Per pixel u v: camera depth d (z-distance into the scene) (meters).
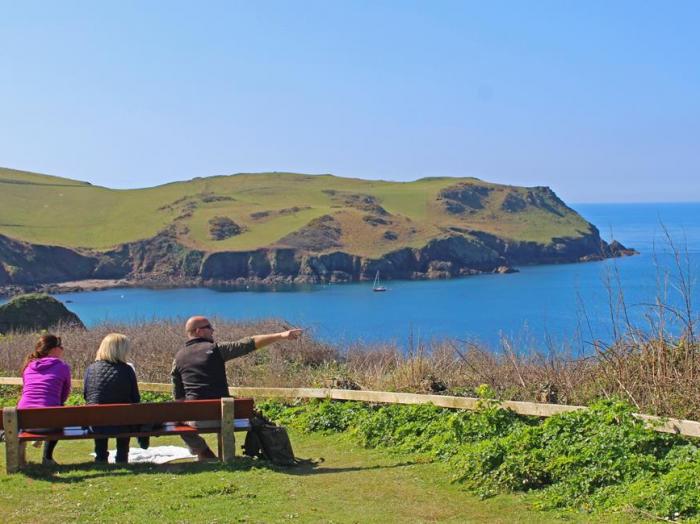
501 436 9.36
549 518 7.02
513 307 63.22
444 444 9.56
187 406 9.20
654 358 10.33
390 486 8.27
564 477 7.80
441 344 18.66
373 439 10.59
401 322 55.81
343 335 25.58
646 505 6.88
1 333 27.00
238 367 17.31
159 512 7.23
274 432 9.41
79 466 9.11
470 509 7.45
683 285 11.38
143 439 10.43
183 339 19.36
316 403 12.58
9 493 7.93
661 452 8.02
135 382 9.73
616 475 7.60
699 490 6.80
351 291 106.00
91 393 9.52
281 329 20.73
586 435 8.34
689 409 9.34
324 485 8.33
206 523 6.90
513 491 7.86
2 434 10.14
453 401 10.79
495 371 12.84
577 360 11.66
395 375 14.09
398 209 175.25
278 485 8.26
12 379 16.09
